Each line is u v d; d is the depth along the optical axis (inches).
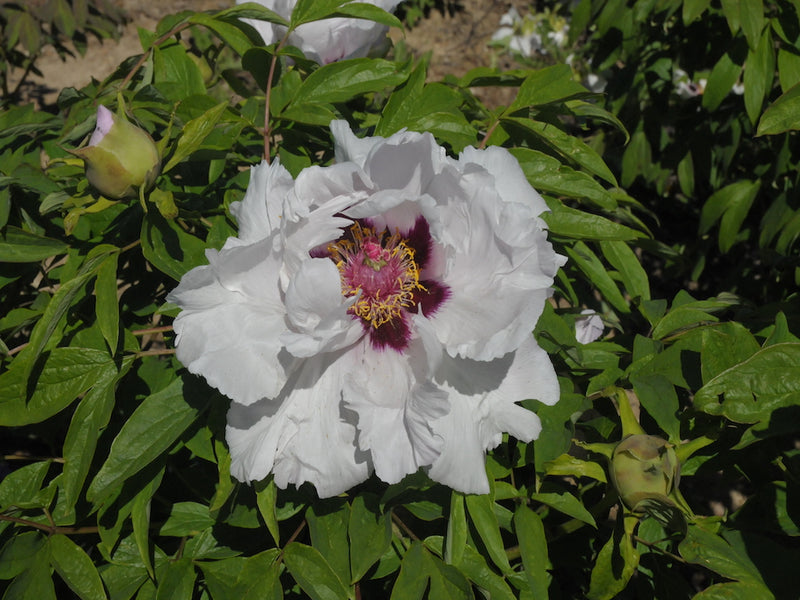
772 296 34.6
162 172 15.2
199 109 17.8
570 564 19.6
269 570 15.0
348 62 17.6
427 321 13.7
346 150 14.4
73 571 15.3
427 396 13.1
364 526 15.1
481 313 14.0
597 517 17.1
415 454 13.6
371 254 15.1
